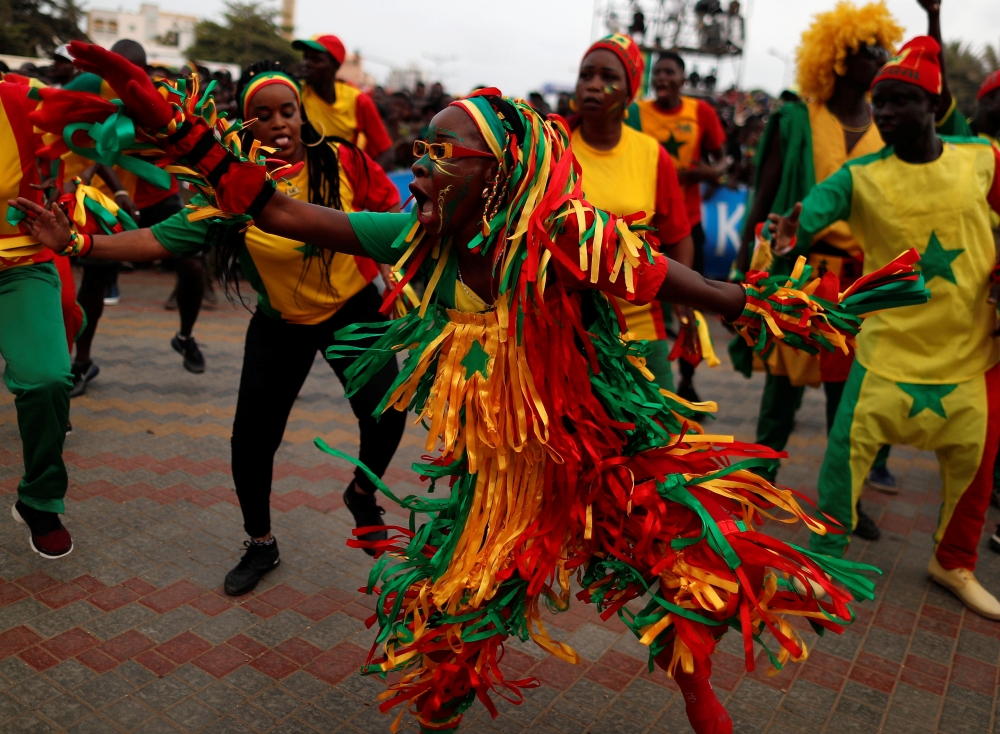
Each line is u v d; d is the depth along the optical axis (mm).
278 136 3068
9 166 3088
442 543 2209
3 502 3871
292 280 3086
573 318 2016
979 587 3572
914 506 4691
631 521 2098
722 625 2117
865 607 3541
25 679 2707
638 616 2104
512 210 1929
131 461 4449
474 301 2061
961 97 43781
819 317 2172
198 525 3824
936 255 3371
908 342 3457
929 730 2768
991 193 3408
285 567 3518
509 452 2068
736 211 9102
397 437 3334
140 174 1921
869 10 4289
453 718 2219
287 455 4742
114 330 7047
